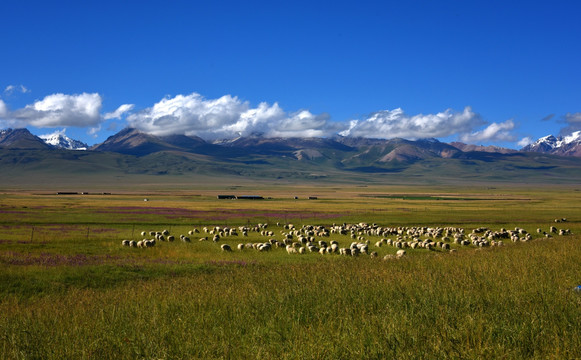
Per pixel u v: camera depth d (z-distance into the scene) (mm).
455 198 187125
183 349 10500
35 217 70375
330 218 80688
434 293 14602
